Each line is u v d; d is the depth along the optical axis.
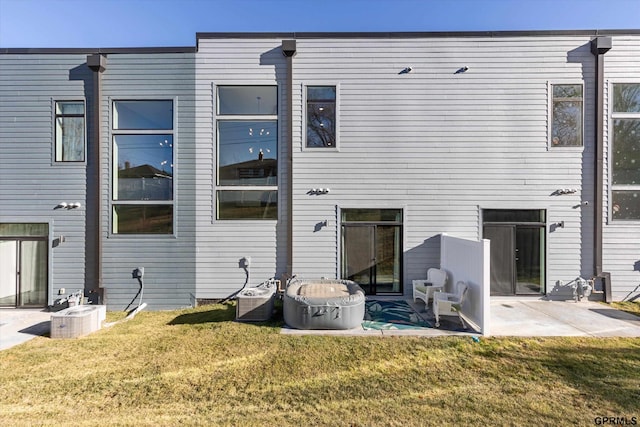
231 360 4.73
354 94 7.96
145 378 4.27
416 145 7.94
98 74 7.73
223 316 6.77
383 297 7.92
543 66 7.81
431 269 7.61
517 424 3.29
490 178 7.87
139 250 7.80
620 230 7.67
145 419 3.41
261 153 8.04
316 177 7.98
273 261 7.93
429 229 7.93
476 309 5.87
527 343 5.22
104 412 3.54
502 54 7.86
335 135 7.98
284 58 7.98
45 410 3.58
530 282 7.84
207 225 7.88
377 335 5.53
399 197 7.95
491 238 7.89
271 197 8.01
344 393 3.88
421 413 3.47
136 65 7.85
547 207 7.78
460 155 7.91
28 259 7.78
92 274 7.75
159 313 7.37
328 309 5.73
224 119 7.96
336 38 7.95
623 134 7.75
